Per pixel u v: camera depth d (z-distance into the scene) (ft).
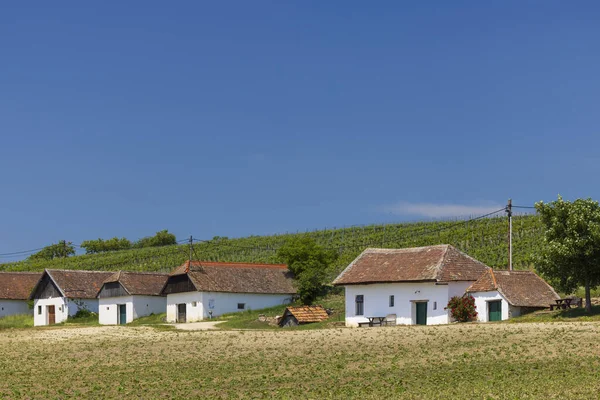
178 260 356.79
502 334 132.87
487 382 95.25
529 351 115.75
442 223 344.69
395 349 125.90
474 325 153.38
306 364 116.67
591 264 155.12
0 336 179.22
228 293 229.86
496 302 171.83
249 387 100.68
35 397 98.22
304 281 232.73
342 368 111.96
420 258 189.78
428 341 131.64
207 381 105.91
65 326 224.74
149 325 213.66
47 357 135.95
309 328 184.75
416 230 333.21
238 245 379.35
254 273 239.71
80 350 144.05
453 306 175.83
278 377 106.93
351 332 151.53
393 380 100.37
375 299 190.70
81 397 97.40
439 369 107.04
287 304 237.25
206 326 200.75
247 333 162.09
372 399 88.79
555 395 85.10
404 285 185.26
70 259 418.31
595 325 136.98
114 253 421.59
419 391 92.02
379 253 201.67
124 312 250.37
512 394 86.69
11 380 111.55
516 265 235.40
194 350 137.59
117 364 125.08
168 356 131.64
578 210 156.35
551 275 160.76
